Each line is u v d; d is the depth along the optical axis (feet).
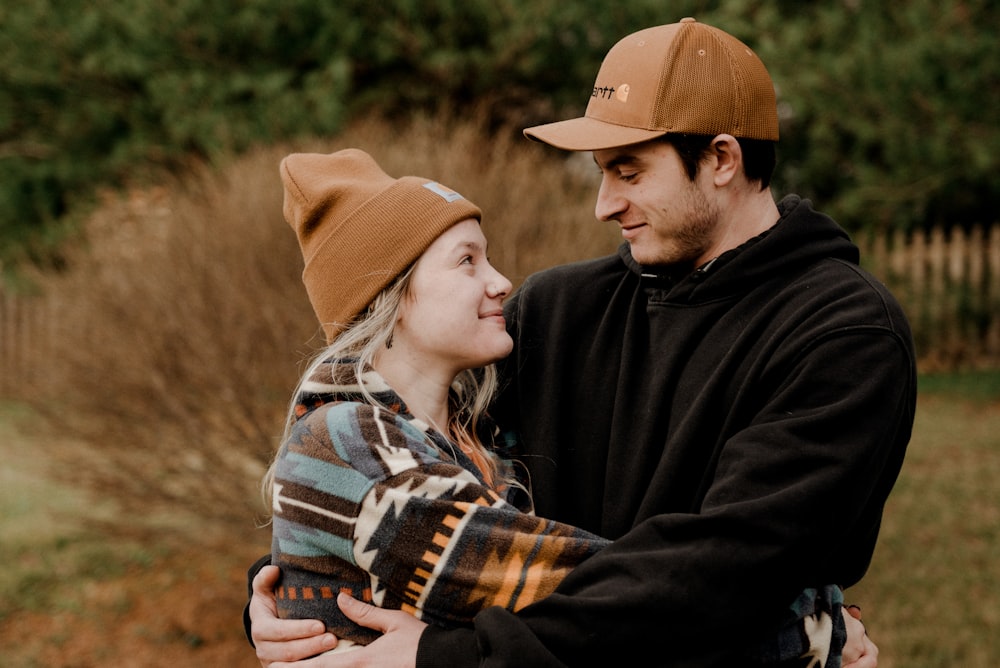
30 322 22.97
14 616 15.47
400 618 4.94
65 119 31.86
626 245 6.39
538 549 4.97
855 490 4.76
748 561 4.57
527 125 32.63
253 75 29.63
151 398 14.10
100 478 15.01
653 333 5.80
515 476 6.03
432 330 5.49
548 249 14.46
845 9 31.73
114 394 14.23
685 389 5.51
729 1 30.68
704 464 5.32
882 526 17.69
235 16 29.45
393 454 5.07
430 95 30.12
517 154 17.40
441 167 15.64
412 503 4.94
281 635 5.11
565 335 6.27
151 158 30.35
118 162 30.81
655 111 5.48
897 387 4.91
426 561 4.93
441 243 5.55
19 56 30.94
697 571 4.58
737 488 4.75
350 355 5.56
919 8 28.68
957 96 27.94
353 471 5.03
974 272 30.68
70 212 31.71
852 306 5.05
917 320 31.24
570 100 31.78
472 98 30.81
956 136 28.30
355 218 5.60
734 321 5.48
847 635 5.54
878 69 28.96
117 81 30.99
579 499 5.95
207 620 15.60
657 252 5.70
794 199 5.92
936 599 14.75
